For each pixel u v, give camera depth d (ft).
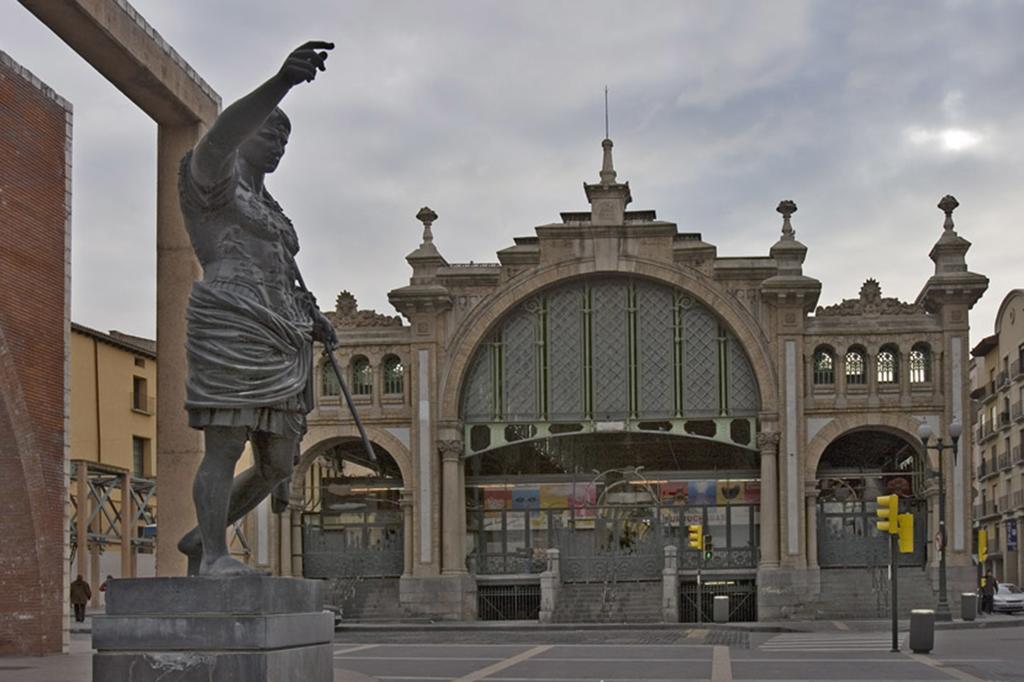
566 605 169.07
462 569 175.83
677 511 180.34
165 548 73.41
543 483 183.21
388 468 197.57
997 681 69.62
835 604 169.07
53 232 89.04
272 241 34.65
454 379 177.37
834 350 174.09
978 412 304.71
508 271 178.81
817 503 176.04
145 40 70.64
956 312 172.55
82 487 159.12
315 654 34.53
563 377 178.50
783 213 178.81
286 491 37.11
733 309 174.60
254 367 33.35
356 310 180.86
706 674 75.46
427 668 81.82
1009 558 266.98
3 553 85.35
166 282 75.31
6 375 83.20
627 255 176.45
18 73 85.56
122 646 31.50
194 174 33.24
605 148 178.91
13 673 60.54
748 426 175.32
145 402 219.00
